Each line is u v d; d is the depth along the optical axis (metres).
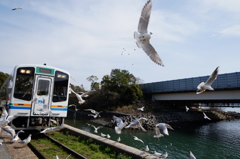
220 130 30.38
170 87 42.03
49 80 10.73
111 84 46.97
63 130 12.59
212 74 5.15
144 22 3.66
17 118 10.04
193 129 31.17
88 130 26.12
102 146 8.83
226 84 30.61
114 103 43.94
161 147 17.38
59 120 11.06
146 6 3.62
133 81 52.00
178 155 15.05
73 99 46.94
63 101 11.00
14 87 9.72
